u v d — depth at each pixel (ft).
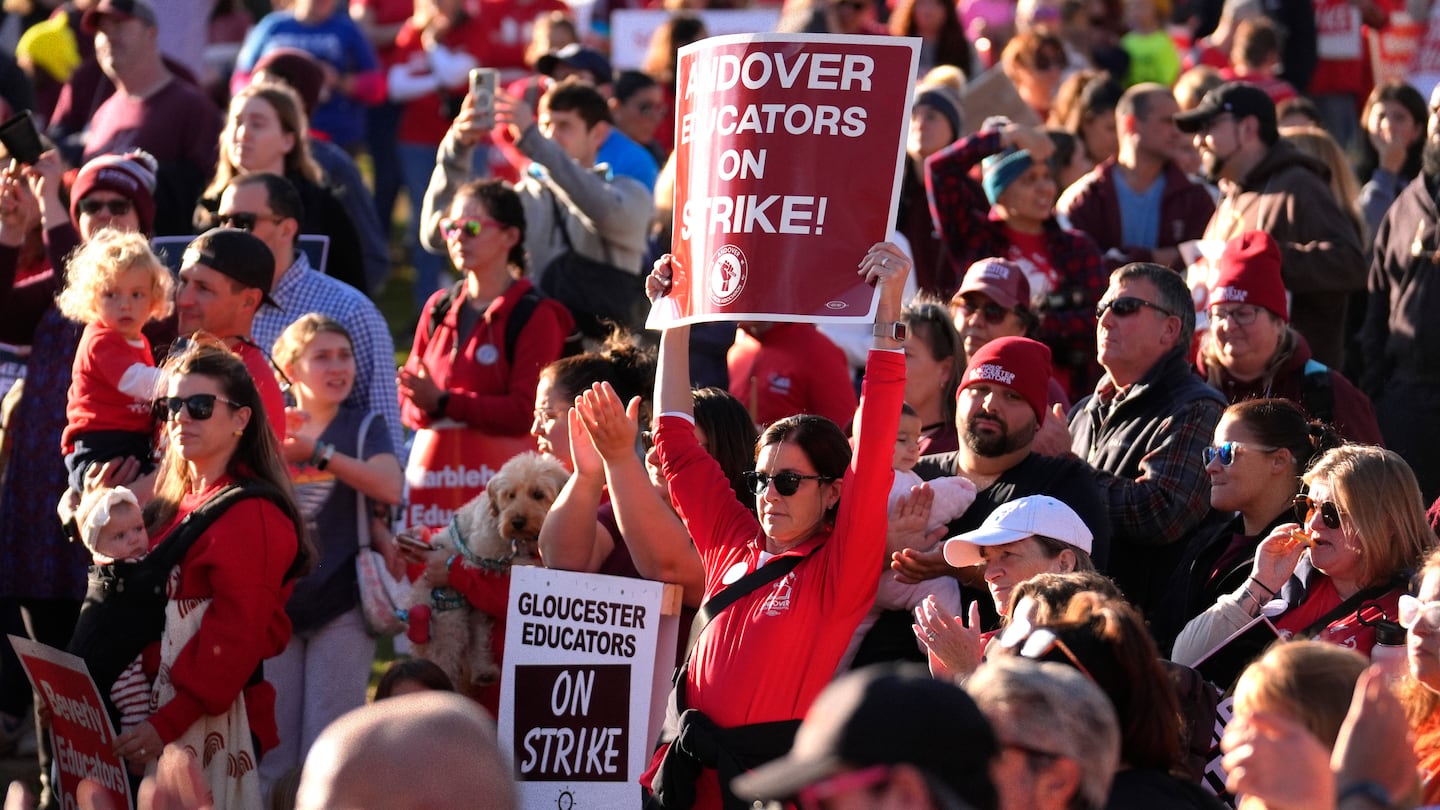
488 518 69.97
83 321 80.48
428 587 71.26
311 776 34.24
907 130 56.03
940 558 59.82
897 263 55.31
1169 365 73.36
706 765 54.90
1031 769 37.47
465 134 103.30
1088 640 42.73
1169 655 66.59
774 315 56.29
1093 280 95.20
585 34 184.65
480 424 89.40
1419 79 149.38
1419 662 46.03
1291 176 96.73
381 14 187.32
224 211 88.28
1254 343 78.02
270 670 77.82
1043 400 66.44
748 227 56.80
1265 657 43.45
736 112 57.16
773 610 55.98
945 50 147.33
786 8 159.02
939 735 30.63
